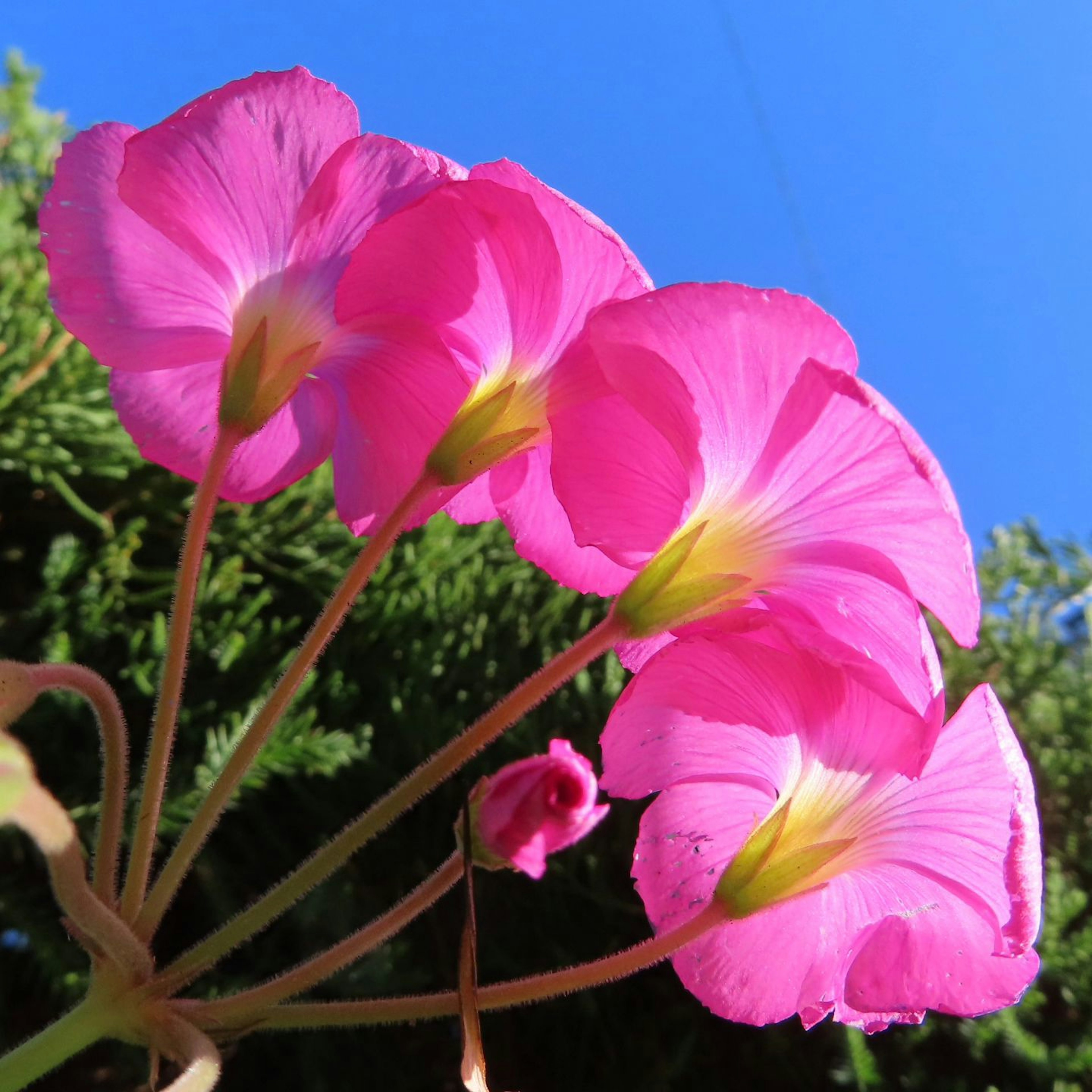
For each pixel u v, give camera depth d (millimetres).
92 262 146
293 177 143
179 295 147
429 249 136
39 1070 122
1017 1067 339
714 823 143
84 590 316
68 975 273
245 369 139
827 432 124
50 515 337
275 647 332
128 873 129
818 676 130
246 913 126
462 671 367
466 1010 119
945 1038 346
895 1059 344
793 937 140
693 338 122
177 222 142
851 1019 144
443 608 370
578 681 366
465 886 122
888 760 130
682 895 142
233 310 146
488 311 139
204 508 137
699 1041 354
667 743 140
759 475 128
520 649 378
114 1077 322
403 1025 347
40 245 145
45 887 293
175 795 294
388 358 145
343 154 141
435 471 137
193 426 157
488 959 342
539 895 347
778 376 123
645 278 134
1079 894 367
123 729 130
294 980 127
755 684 133
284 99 141
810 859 131
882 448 122
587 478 132
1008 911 125
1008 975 135
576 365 138
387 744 347
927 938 138
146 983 123
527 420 140
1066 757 425
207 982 306
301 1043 326
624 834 351
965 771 130
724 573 130
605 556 154
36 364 327
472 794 135
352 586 133
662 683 134
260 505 352
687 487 129
